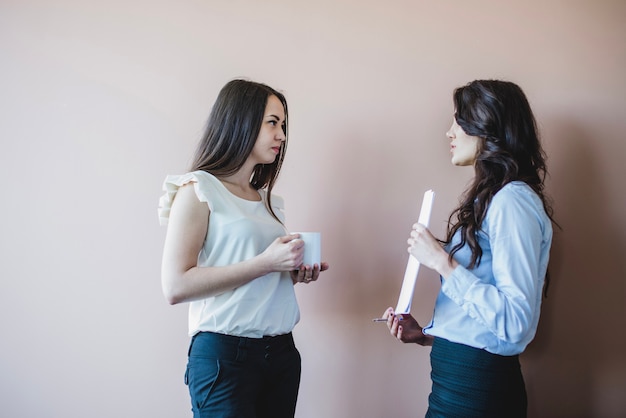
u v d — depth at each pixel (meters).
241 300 0.97
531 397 1.37
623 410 1.35
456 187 1.39
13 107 1.35
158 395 1.34
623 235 1.38
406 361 1.38
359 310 1.38
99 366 1.34
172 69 1.38
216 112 1.09
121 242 1.35
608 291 1.37
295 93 1.39
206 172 1.02
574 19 1.41
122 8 1.38
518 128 1.02
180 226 0.95
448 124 1.39
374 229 1.38
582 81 1.40
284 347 1.05
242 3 1.39
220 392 0.92
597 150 1.39
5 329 1.33
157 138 1.37
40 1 1.37
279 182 1.38
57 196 1.35
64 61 1.37
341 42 1.40
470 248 0.97
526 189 0.94
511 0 1.42
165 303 1.35
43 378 1.33
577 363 1.36
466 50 1.41
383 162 1.39
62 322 1.34
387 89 1.40
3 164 1.35
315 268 1.06
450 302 0.99
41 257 1.34
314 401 1.38
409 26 1.41
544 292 1.32
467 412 0.90
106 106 1.37
